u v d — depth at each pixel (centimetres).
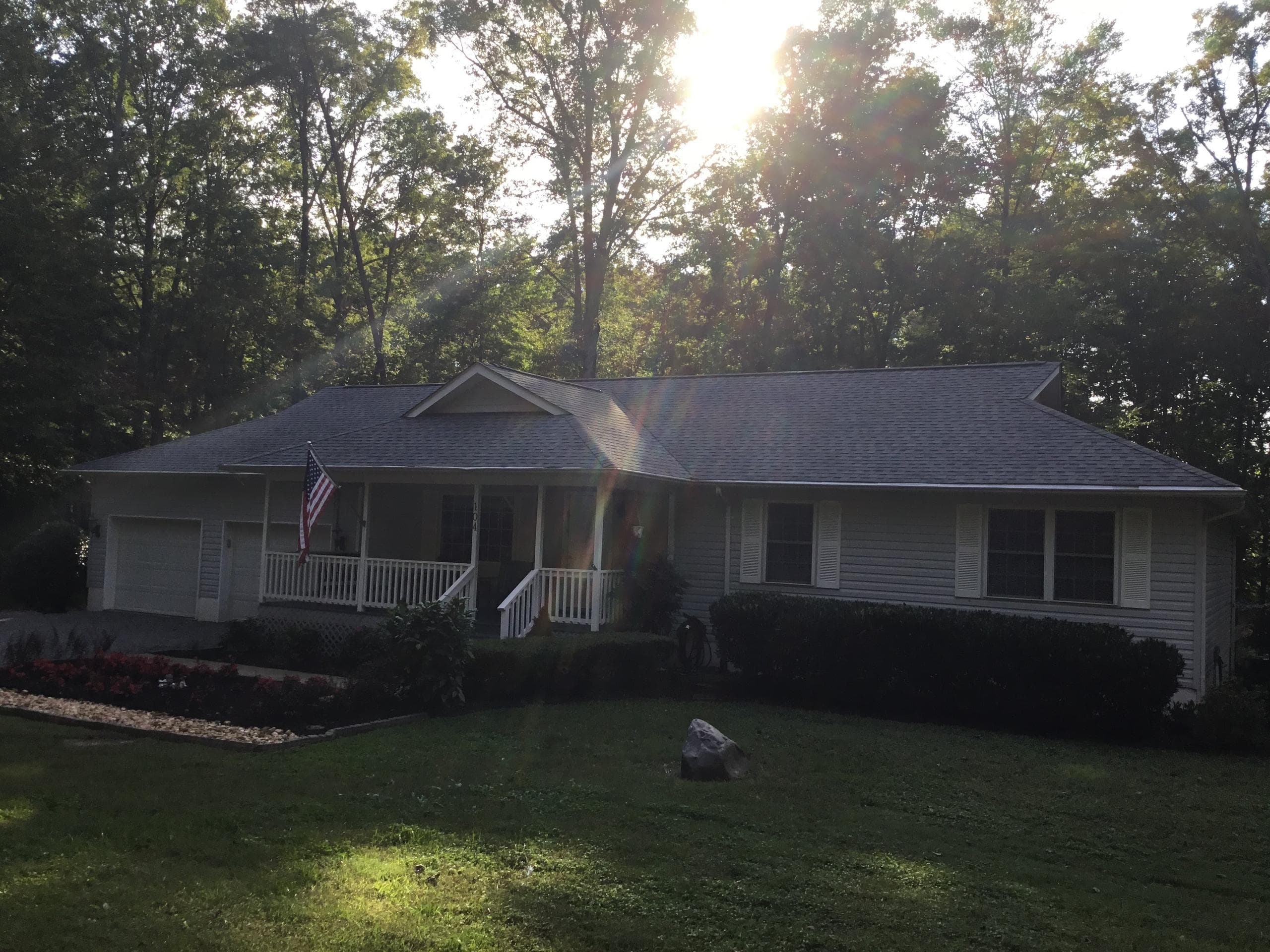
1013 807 893
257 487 2159
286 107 3666
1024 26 3525
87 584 2473
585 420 1698
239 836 711
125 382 3119
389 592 1709
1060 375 1934
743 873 670
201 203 3359
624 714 1258
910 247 3569
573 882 638
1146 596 1426
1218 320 2803
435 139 3759
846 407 1886
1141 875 720
